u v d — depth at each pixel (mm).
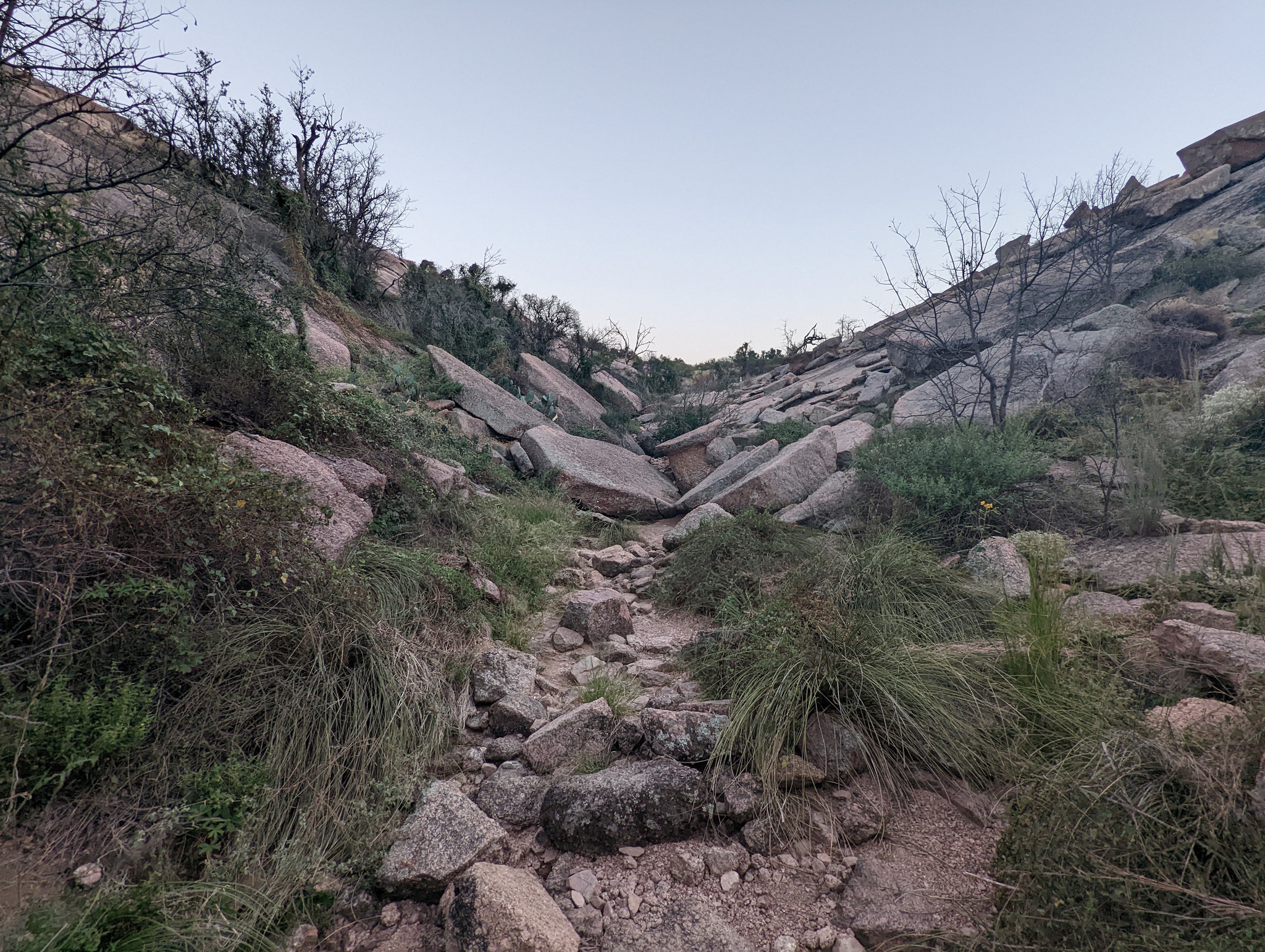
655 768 2725
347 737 2848
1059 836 1993
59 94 3344
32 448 2469
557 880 2383
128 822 2248
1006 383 10102
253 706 2758
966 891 2209
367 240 14195
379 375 10547
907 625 4086
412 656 3389
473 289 17609
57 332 3041
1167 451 6285
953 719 2930
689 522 8039
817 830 2549
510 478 9141
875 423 12039
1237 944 1596
